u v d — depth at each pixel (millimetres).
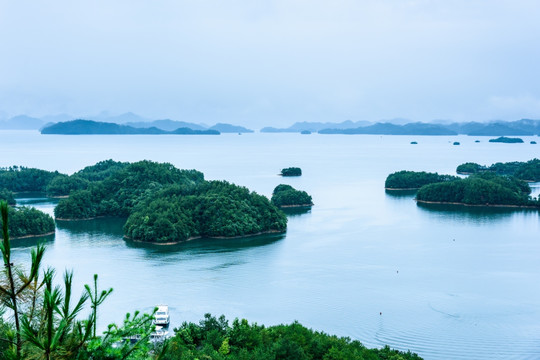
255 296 88562
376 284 96688
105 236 141625
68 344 13250
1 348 13141
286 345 47906
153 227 134625
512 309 83625
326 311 81938
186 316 77938
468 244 133500
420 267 110000
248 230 144000
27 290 13156
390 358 54000
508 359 64562
